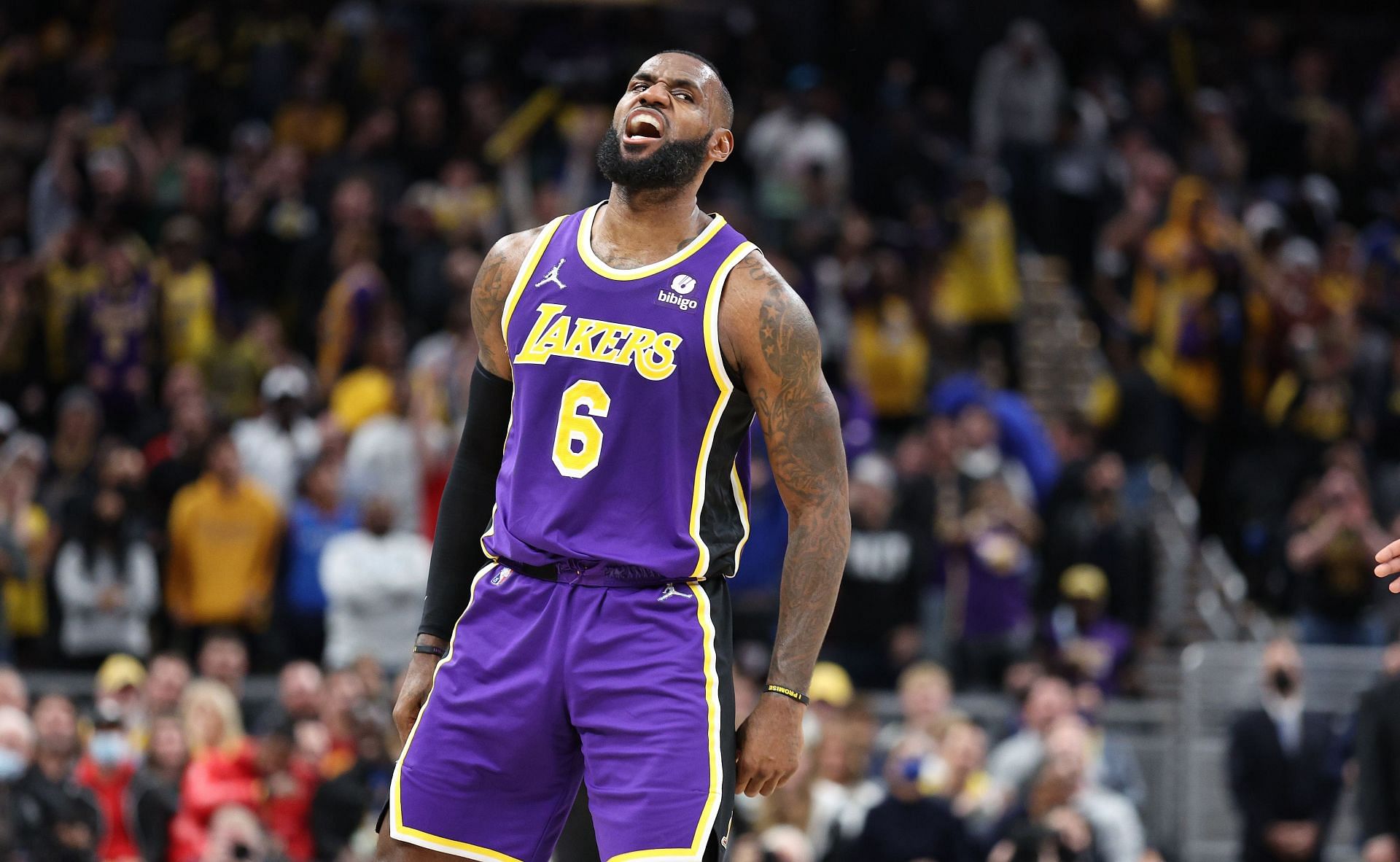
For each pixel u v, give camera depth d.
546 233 9.96
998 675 28.52
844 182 39.88
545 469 9.55
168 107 37.66
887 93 43.56
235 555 26.78
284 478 28.62
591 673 9.34
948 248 38.31
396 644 25.72
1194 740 25.58
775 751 9.52
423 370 29.56
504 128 38.94
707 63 9.95
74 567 26.11
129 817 21.20
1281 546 30.91
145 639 26.59
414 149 37.75
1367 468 33.53
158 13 43.12
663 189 9.69
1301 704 24.53
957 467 30.91
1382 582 28.84
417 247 34.22
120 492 26.52
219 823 20.75
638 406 9.45
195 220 35.00
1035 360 38.84
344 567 25.77
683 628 9.41
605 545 9.39
